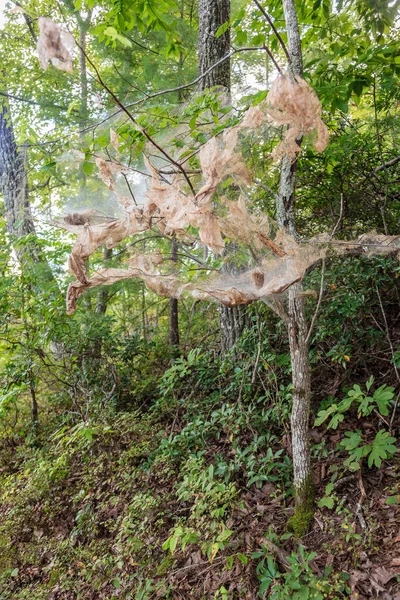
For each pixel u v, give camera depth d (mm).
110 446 4008
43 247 4805
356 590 2258
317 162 3471
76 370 4945
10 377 4734
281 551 2564
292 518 2742
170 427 4160
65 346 4926
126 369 5215
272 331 3939
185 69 4957
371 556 2393
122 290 5957
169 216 1614
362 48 2898
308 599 2246
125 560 3059
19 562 3543
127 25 3018
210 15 3934
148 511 3217
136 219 1764
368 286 3434
